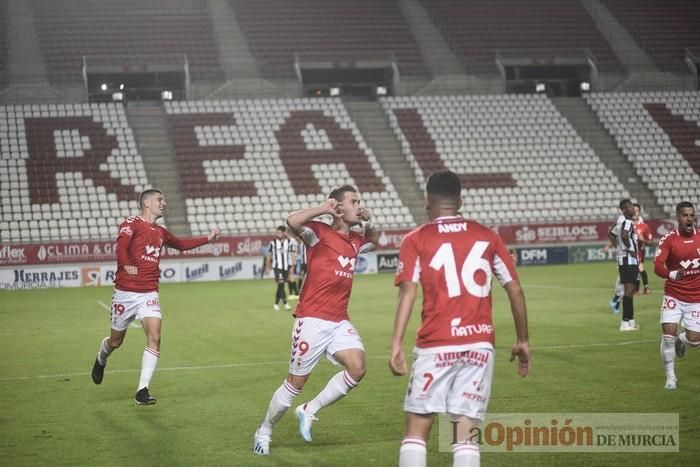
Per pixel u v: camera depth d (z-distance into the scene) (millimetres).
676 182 39656
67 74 39781
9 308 23062
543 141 40438
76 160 35875
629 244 15227
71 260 31281
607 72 44719
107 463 7309
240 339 15695
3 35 41438
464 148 39656
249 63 42656
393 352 5504
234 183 36594
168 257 32406
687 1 49719
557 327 16125
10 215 33531
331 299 7605
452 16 47438
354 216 7617
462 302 5473
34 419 9109
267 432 7609
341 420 8844
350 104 41500
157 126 38781
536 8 48438
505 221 37344
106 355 10352
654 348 13312
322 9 46781
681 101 43375
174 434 8328
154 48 42406
